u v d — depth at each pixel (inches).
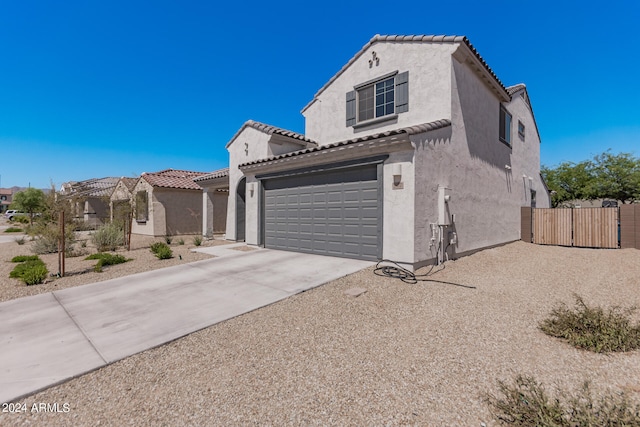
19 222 1416.1
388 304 222.2
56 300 243.8
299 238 426.3
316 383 127.6
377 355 149.9
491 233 471.5
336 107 512.7
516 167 584.1
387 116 426.9
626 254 406.3
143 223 805.2
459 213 382.3
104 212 1056.8
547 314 200.5
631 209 455.8
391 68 428.8
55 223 404.5
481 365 138.6
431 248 330.6
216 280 295.9
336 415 108.0
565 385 121.5
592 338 151.6
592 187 938.1
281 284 274.2
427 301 228.1
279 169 446.3
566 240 517.0
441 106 373.4
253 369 139.6
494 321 190.1
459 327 181.5
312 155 383.9
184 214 813.2
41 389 125.6
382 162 329.7
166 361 148.5
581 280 289.4
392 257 322.3
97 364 145.2
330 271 311.0
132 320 199.9
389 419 105.3
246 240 514.6
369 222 347.3
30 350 159.9
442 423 102.6
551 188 1040.2
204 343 167.2
